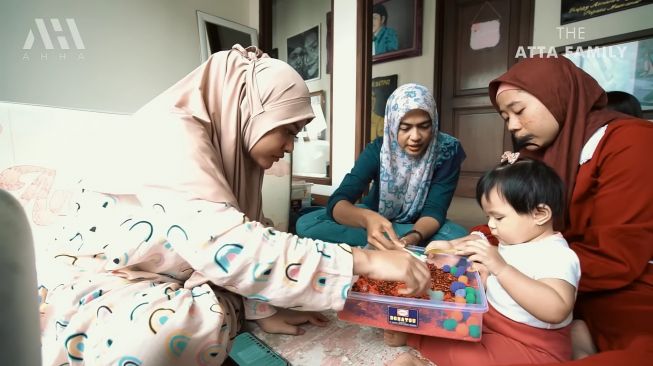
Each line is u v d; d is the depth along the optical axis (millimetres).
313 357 736
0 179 977
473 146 3334
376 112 3582
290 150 883
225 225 624
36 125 1034
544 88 938
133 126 776
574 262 746
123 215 744
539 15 2791
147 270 749
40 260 828
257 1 2859
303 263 626
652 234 774
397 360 695
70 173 1064
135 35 2246
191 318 602
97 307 624
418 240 1229
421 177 1446
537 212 792
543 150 1053
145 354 563
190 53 2525
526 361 712
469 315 707
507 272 729
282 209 1454
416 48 3350
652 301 748
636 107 1381
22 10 1820
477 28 3139
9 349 295
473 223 2406
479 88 3205
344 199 1375
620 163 836
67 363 619
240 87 822
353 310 762
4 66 1795
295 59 2863
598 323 812
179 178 655
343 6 2309
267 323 822
